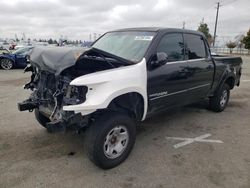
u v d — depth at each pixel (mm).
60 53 3137
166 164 3551
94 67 3391
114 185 3051
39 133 4512
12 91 8109
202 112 6062
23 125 4914
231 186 3061
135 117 3727
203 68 4945
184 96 4602
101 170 3363
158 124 5160
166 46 4102
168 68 4047
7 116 5445
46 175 3221
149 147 4078
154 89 3840
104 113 3309
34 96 3787
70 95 3076
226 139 4480
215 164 3576
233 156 3830
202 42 5051
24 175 3211
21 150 3871
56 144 4082
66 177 3189
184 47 4508
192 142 4320
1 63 14180
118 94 3205
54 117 3240
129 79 3354
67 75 3230
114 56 3432
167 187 3029
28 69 3982
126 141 3514
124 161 3588
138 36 4176
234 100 7547
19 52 14703
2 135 4422
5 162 3510
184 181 3150
